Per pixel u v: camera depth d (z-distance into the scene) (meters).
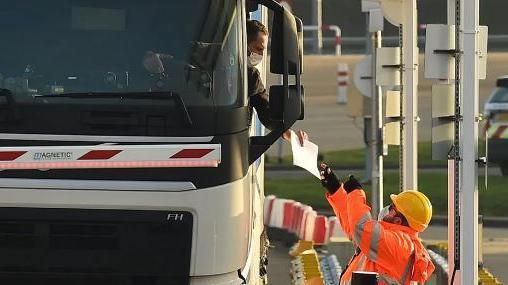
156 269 25.75
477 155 32.53
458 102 33.09
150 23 26.22
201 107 25.72
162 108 25.62
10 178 25.58
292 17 26.81
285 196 76.94
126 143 25.58
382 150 57.44
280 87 26.81
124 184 25.52
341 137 102.00
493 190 77.38
